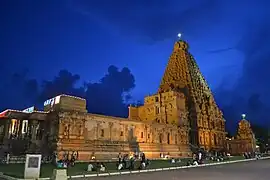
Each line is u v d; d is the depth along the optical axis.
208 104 114.69
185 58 115.00
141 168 41.53
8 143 52.84
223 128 118.25
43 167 41.06
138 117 101.56
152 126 74.69
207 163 56.69
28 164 28.08
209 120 110.19
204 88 117.12
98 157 58.22
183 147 83.50
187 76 110.56
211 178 29.89
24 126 60.22
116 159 60.59
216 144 110.31
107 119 63.44
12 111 55.84
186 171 39.78
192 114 103.00
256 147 122.50
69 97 59.16
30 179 27.23
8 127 55.28
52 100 61.06
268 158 87.19
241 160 70.75
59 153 52.34
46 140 56.53
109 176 32.41
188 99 105.56
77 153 54.59
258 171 39.31
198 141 100.12
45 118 58.12
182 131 85.50
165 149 76.38
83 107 61.16
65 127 55.31
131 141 67.44
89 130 59.34
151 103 98.38
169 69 118.06
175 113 89.31
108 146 61.47
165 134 78.56
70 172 34.38
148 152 70.75
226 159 72.56
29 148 53.94
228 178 29.83
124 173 36.25
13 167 39.00
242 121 118.31
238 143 114.81
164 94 95.06
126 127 67.50
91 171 36.56
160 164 52.09
